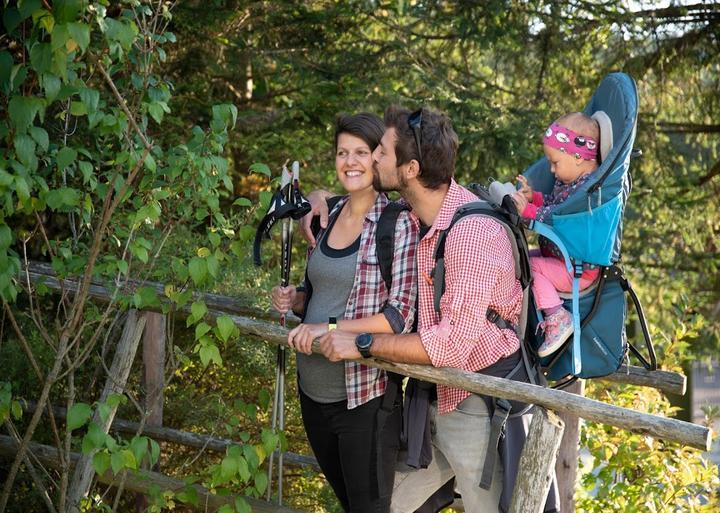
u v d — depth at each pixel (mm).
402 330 2729
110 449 2920
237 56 7094
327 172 7461
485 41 7438
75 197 2779
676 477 4316
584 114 3082
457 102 7188
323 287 2924
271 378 4848
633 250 9484
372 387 2820
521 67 8289
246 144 6910
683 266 9570
